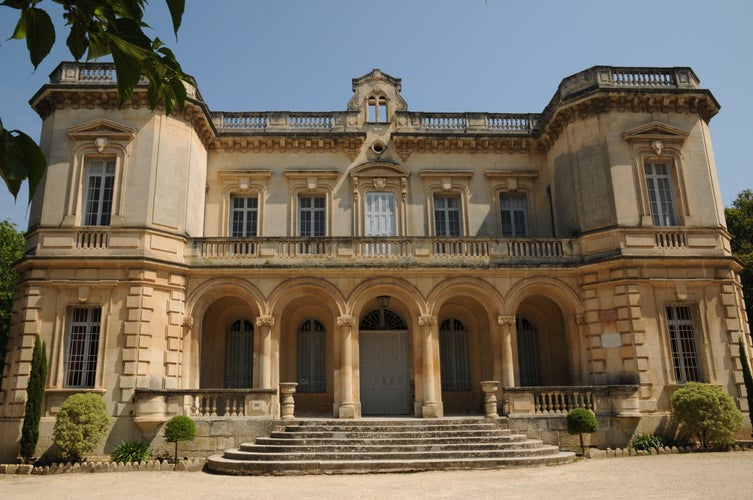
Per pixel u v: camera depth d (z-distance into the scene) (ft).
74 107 78.38
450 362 89.35
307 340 88.63
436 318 79.36
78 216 75.46
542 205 93.40
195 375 75.82
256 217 90.89
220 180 90.68
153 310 73.31
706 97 83.35
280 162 92.07
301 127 93.71
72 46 11.44
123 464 62.44
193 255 78.74
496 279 80.79
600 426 70.69
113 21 11.05
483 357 87.86
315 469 57.31
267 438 65.51
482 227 91.86
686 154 82.43
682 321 77.41
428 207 91.86
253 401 70.13
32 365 67.77
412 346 84.69
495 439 64.64
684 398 70.18
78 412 65.16
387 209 91.76
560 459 61.67
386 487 48.62
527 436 69.00
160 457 66.90
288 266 78.64
